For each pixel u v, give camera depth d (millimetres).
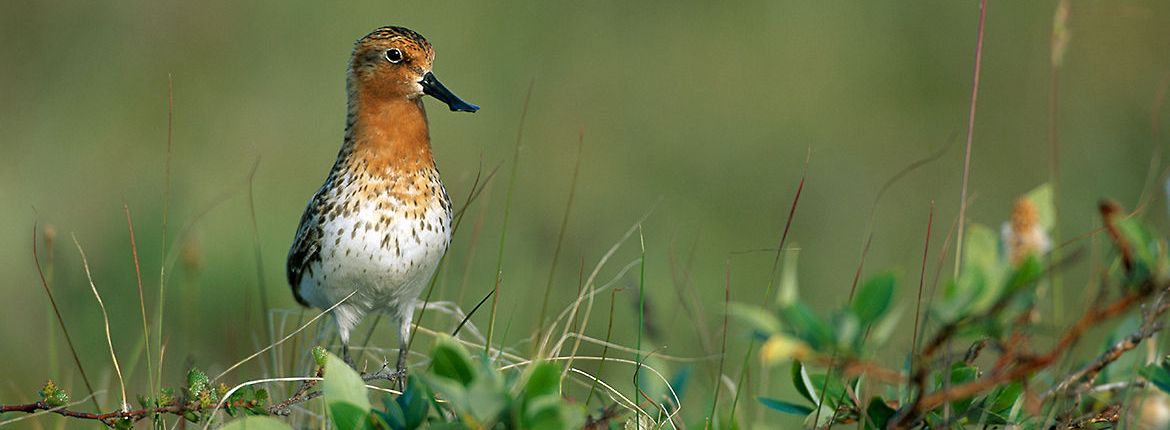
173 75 18141
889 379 5438
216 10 18734
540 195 15875
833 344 5270
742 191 16250
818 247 15039
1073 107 17328
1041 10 18234
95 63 18250
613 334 11570
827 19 18984
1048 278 7344
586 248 13469
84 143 17016
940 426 5812
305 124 17453
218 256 13141
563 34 19000
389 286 8727
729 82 18406
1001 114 17562
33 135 17062
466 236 13586
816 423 6180
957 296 5203
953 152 16906
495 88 18125
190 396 6668
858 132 17531
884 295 5305
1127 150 16156
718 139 17391
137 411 6625
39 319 12414
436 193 8766
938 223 15422
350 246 8555
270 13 18812
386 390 7559
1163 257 5281
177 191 14391
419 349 10109
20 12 18234
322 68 18359
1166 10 17766
